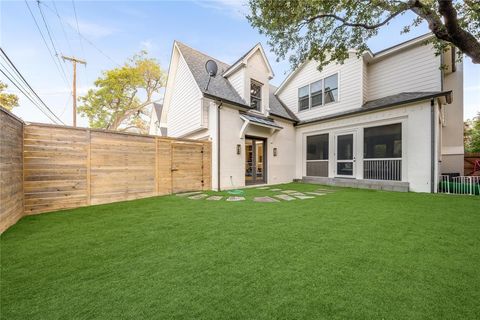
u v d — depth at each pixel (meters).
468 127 14.50
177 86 9.91
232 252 2.35
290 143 10.64
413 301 1.50
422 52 7.78
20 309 1.45
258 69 9.16
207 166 7.52
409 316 1.36
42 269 1.99
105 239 2.77
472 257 2.17
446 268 1.96
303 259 2.17
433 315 1.36
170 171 6.54
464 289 1.63
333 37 5.45
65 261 2.16
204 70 8.83
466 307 1.43
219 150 7.49
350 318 1.34
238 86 8.73
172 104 10.64
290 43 5.52
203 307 1.46
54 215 4.00
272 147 9.64
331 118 9.00
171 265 2.06
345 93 9.19
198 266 2.04
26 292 1.64
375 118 7.79
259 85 9.37
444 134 9.21
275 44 5.54
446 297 1.54
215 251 2.38
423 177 6.61
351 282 1.74
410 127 6.90
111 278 1.83
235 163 8.02
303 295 1.58
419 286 1.67
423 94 6.95
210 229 3.15
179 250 2.42
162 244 2.60
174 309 1.44
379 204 4.80
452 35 3.52
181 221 3.57
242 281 1.77
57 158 4.50
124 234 2.96
